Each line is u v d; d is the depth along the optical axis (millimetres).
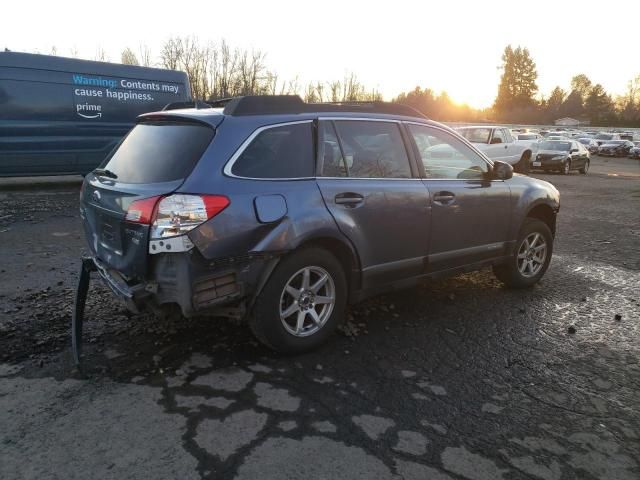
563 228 9445
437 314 4660
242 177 3307
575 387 3416
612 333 4367
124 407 2979
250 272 3340
